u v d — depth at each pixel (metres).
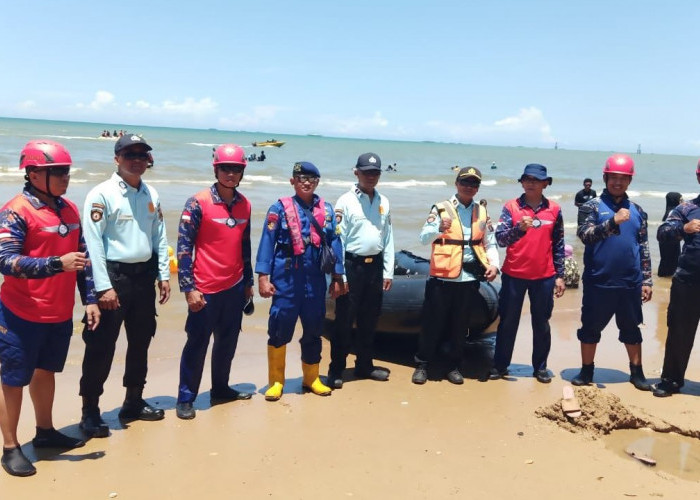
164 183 27.67
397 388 5.50
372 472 3.92
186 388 4.79
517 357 6.59
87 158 38.72
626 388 5.59
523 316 8.39
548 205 5.55
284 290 5.05
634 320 5.55
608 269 5.43
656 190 47.25
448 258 5.45
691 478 3.95
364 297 5.56
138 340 4.55
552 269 5.62
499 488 3.75
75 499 3.54
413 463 4.05
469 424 4.71
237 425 4.62
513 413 4.95
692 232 5.11
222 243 4.73
